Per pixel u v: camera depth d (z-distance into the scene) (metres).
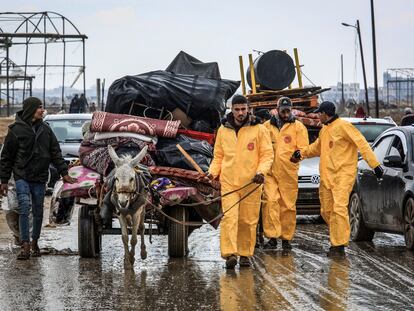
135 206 12.01
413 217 13.98
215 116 14.31
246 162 12.35
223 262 13.00
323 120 14.42
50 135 13.51
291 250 14.57
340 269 12.25
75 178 13.22
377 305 9.60
